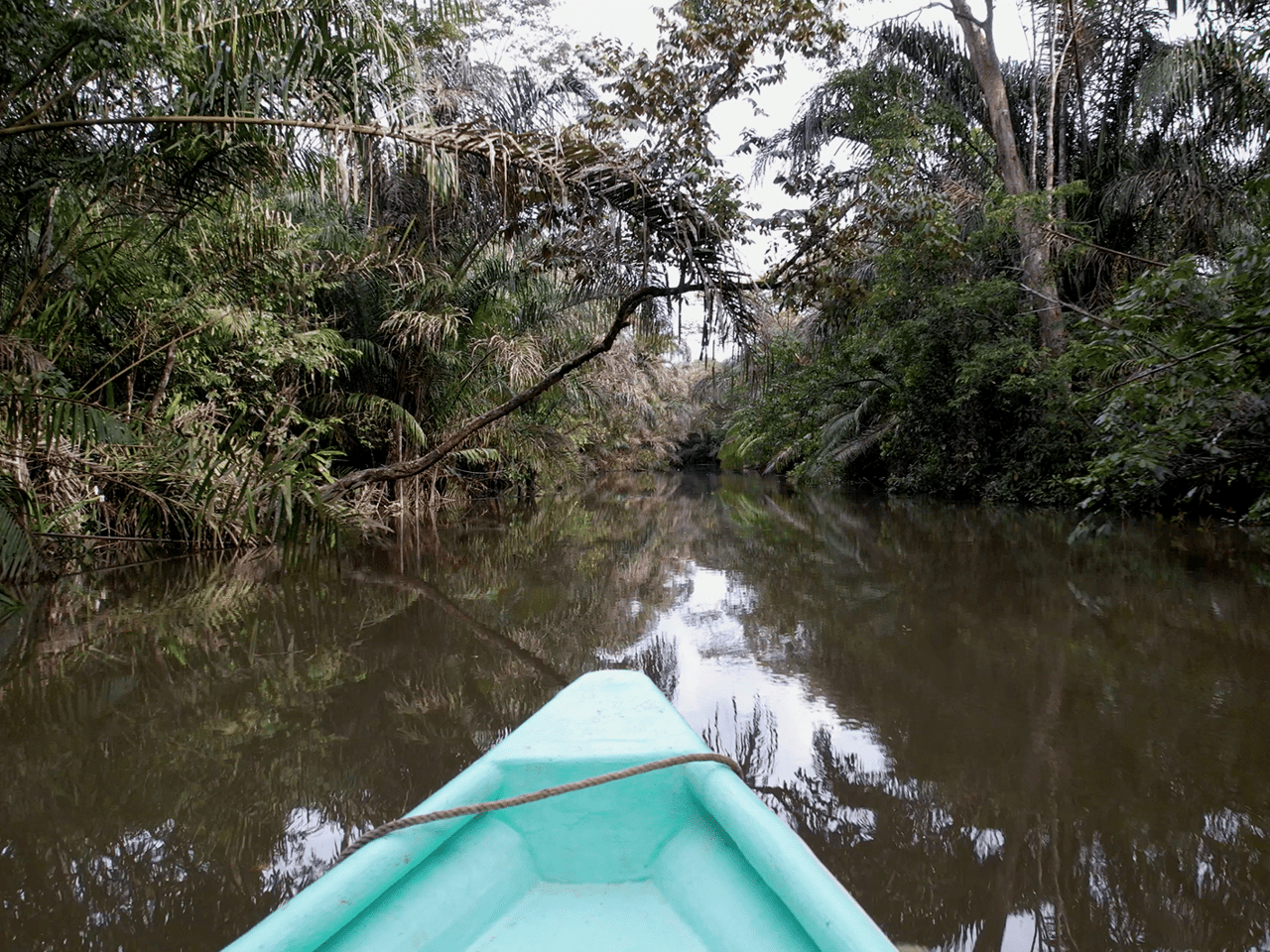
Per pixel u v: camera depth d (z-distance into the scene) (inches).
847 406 660.1
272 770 108.5
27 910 76.1
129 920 74.2
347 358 390.0
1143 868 80.9
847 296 268.8
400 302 401.4
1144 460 208.1
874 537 351.6
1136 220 453.1
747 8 217.3
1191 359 189.8
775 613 204.7
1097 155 458.6
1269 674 141.8
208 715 129.9
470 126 197.6
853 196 266.7
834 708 130.4
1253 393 198.7
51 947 70.3
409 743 118.0
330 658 162.7
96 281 216.5
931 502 523.5
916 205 282.7
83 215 209.9
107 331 257.4
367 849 49.9
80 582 241.6
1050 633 174.9
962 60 498.9
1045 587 223.9
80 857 86.0
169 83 186.7
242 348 313.9
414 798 99.9
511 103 360.2
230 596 224.4
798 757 110.4
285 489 212.7
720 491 754.8
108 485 271.9
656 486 869.8
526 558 305.3
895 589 232.2
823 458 666.8
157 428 221.5
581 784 56.1
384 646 173.0
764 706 131.6
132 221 223.6
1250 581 218.2
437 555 308.8
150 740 119.6
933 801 96.6
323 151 208.2
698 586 246.4
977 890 77.6
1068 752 110.7
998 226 433.4
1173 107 403.2
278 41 182.4
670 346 342.6
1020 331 454.9
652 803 61.2
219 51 180.7
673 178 222.7
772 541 356.2
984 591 221.6
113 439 178.1
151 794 101.0
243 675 151.4
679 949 50.8
